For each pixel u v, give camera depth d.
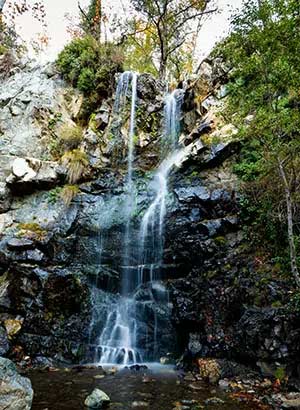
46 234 8.83
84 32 18.34
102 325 7.75
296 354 5.57
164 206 9.29
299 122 5.85
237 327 6.37
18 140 11.25
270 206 7.46
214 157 9.52
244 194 8.27
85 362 7.06
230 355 6.30
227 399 4.96
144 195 10.09
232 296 6.79
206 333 6.79
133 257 8.80
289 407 4.61
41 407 4.56
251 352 5.97
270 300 6.24
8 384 3.98
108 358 7.21
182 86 13.41
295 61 5.65
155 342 7.46
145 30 19.17
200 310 7.13
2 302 7.63
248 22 5.88
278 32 5.60
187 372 6.33
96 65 13.12
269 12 5.64
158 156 11.74
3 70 13.83
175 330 7.44
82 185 10.35
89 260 8.78
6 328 7.13
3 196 9.89
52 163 10.45
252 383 5.55
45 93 12.30
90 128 11.75
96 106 12.75
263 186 7.82
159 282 8.18
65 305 7.68
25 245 8.39
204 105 11.46
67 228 9.19
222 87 11.35
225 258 7.53
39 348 7.07
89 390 5.30
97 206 9.79
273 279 6.55
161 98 13.09
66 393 5.14
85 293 7.98
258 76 6.15
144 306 7.90
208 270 7.55
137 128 12.13
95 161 10.93
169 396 5.09
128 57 19.17
